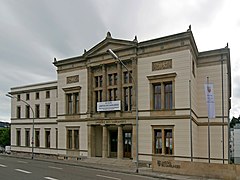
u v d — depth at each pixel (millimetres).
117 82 36281
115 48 36500
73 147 40875
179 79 30719
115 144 37656
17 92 58812
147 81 33312
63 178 19609
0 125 134125
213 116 27078
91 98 39156
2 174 21531
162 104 31891
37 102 54594
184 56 30547
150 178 21625
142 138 32969
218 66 33562
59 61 43781
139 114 33531
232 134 56594
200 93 34438
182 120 30141
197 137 33969
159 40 32344
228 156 32219
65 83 43188
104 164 33344
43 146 52062
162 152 31219
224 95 32969
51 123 51156
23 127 57188
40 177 19891
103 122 37031
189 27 30156
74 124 41188
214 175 20594
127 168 29141
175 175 22422
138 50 34344
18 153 57406
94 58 39062
